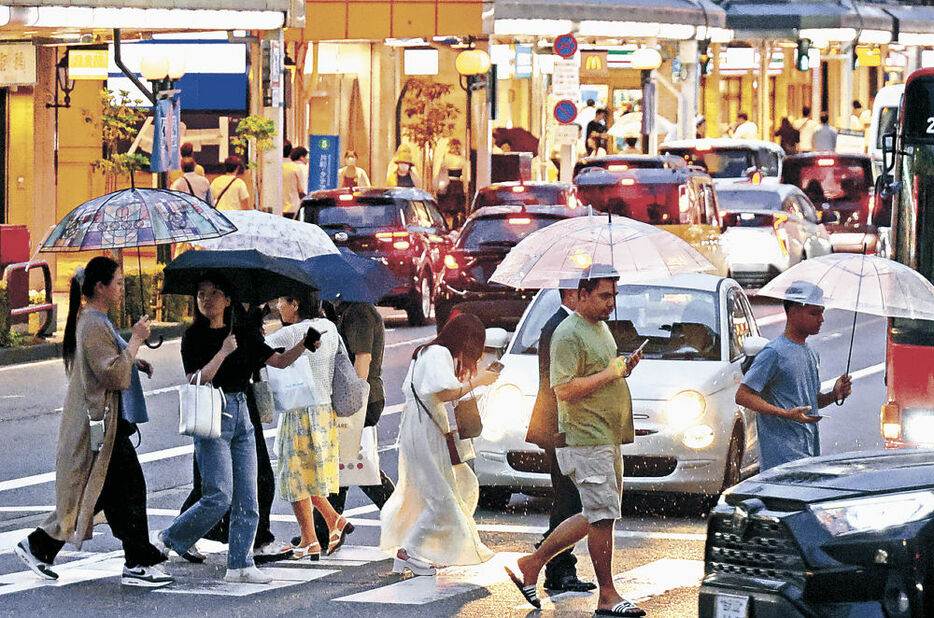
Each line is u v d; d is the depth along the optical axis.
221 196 63.75
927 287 22.98
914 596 15.77
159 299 58.44
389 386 45.38
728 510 16.84
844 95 121.12
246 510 24.03
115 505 23.62
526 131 93.69
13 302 54.03
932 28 100.31
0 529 27.94
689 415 29.20
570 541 22.22
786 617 16.19
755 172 77.12
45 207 70.69
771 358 22.77
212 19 62.44
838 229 79.69
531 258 23.44
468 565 23.91
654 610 22.31
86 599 22.89
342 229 60.34
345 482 26.34
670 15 87.75
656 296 31.58
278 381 25.03
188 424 23.28
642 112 92.12
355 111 93.31
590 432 21.94
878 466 17.31
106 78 73.56
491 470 29.50
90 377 23.42
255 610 22.27
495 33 78.12
